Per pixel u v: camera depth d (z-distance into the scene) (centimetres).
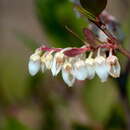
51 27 41
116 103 40
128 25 40
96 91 40
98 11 30
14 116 41
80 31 40
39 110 41
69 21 40
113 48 30
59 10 40
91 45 30
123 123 40
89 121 40
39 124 41
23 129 40
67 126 41
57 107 41
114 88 40
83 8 30
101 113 40
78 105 41
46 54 30
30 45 41
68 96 41
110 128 40
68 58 30
